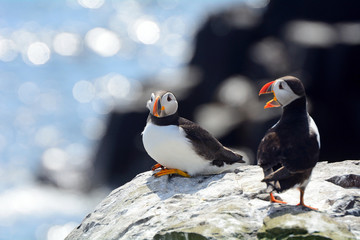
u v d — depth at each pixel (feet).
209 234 20.11
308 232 19.29
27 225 53.67
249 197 22.52
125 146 67.72
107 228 23.49
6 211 56.70
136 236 21.68
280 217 20.08
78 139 87.30
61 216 56.49
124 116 68.23
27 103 101.30
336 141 60.64
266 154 20.44
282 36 68.80
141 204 23.88
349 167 25.62
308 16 70.44
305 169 19.86
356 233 19.99
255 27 72.38
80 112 99.35
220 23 73.77
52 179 67.41
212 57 72.74
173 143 24.35
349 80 61.21
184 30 153.28
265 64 65.51
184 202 23.00
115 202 25.29
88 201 62.85
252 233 20.22
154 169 26.68
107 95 108.06
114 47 137.39
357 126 60.39
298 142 20.29
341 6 69.41
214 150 25.21
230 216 20.90
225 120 61.11
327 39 62.69
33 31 140.97
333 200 22.03
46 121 94.02
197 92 69.97
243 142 59.26
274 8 72.02
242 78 68.85
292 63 63.26
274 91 21.90
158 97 24.31
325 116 60.59
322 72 61.46
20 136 86.94
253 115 59.93
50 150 81.30
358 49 60.90
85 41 138.31
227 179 24.35
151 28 153.28
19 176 69.97
